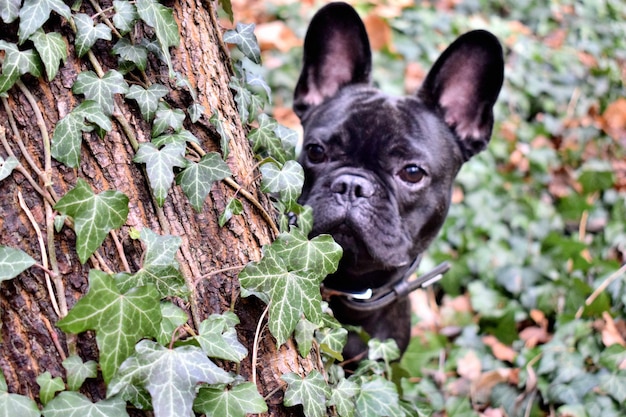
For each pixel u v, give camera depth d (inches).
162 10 21.3
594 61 58.5
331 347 24.1
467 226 41.7
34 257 19.9
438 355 36.0
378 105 31.9
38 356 19.8
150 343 19.8
